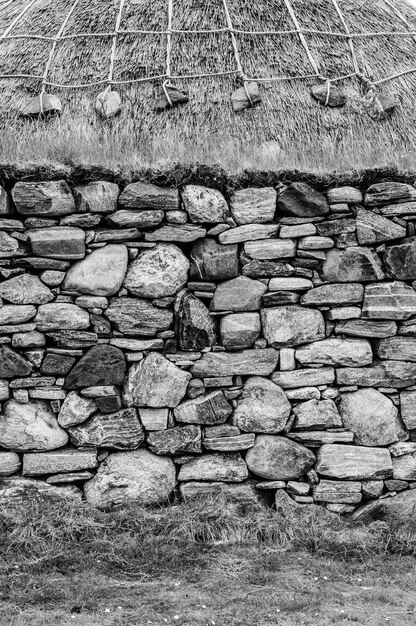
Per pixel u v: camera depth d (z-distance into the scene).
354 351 5.34
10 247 5.10
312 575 4.53
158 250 5.22
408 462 5.36
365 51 6.40
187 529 4.91
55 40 6.30
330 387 5.37
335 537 4.97
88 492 5.13
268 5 6.66
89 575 4.43
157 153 5.42
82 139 5.47
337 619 4.04
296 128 5.71
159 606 4.10
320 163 5.48
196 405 5.23
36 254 5.14
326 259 5.38
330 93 5.91
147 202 5.21
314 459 5.29
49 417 5.16
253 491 5.22
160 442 5.20
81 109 5.77
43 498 5.05
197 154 5.41
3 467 5.10
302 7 6.68
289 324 5.31
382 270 5.41
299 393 5.30
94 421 5.16
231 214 5.33
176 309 5.25
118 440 5.17
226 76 6.04
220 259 5.28
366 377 5.36
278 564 4.64
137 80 5.95
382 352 5.38
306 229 5.34
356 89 6.07
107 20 6.48
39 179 5.19
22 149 5.37
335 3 6.75
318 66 6.18
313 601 4.20
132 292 5.22
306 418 5.30
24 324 5.12
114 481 5.14
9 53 6.30
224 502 5.12
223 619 3.98
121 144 5.48
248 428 5.27
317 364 5.36
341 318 5.37
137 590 4.29
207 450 5.27
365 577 4.57
